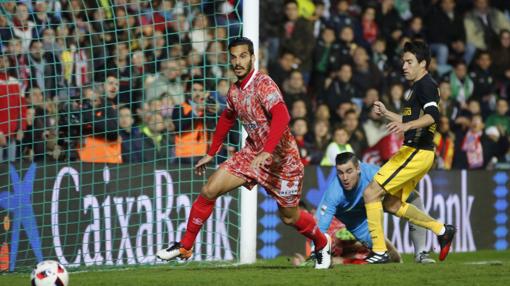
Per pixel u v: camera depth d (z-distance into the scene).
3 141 32.94
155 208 32.84
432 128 27.34
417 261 29.92
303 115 42.91
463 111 48.91
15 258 30.03
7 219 29.95
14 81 33.50
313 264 28.23
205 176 33.88
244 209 31.30
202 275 23.56
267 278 22.53
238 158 24.03
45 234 30.67
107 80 35.09
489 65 53.12
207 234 33.25
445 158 46.56
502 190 42.72
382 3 51.53
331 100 45.75
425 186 40.09
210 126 36.38
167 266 30.45
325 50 47.41
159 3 39.62
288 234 36.97
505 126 50.91
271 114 22.95
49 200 30.80
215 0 36.50
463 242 41.38
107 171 31.92
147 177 32.72
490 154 48.72
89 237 31.44
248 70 23.33
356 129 43.72
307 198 37.16
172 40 39.59
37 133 34.03
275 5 48.38
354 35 49.59
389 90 47.62
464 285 21.30
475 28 54.28
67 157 33.75
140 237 32.47
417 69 27.14
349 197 29.05
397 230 39.41
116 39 34.88
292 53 47.00
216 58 34.59
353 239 30.97
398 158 27.42
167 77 38.12
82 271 28.52
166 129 36.34
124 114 34.84
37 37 35.94
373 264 26.67
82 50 37.28
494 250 42.12
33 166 30.59
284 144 23.64
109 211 31.86
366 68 47.38
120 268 30.11
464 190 41.41
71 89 35.75
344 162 28.28
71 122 34.44
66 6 37.66
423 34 53.19
